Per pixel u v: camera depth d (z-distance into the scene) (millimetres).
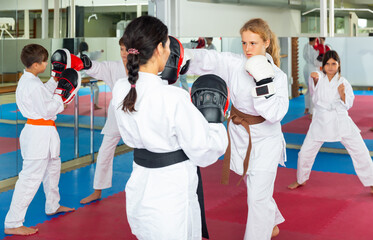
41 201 4797
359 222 4133
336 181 5492
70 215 4371
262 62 2889
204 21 6332
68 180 5570
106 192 5113
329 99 5031
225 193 5016
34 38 5512
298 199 4816
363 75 6602
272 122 3047
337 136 4996
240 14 6605
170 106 2062
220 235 3818
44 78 5727
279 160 3395
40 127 3988
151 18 2127
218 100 2217
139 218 2197
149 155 2174
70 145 6223
